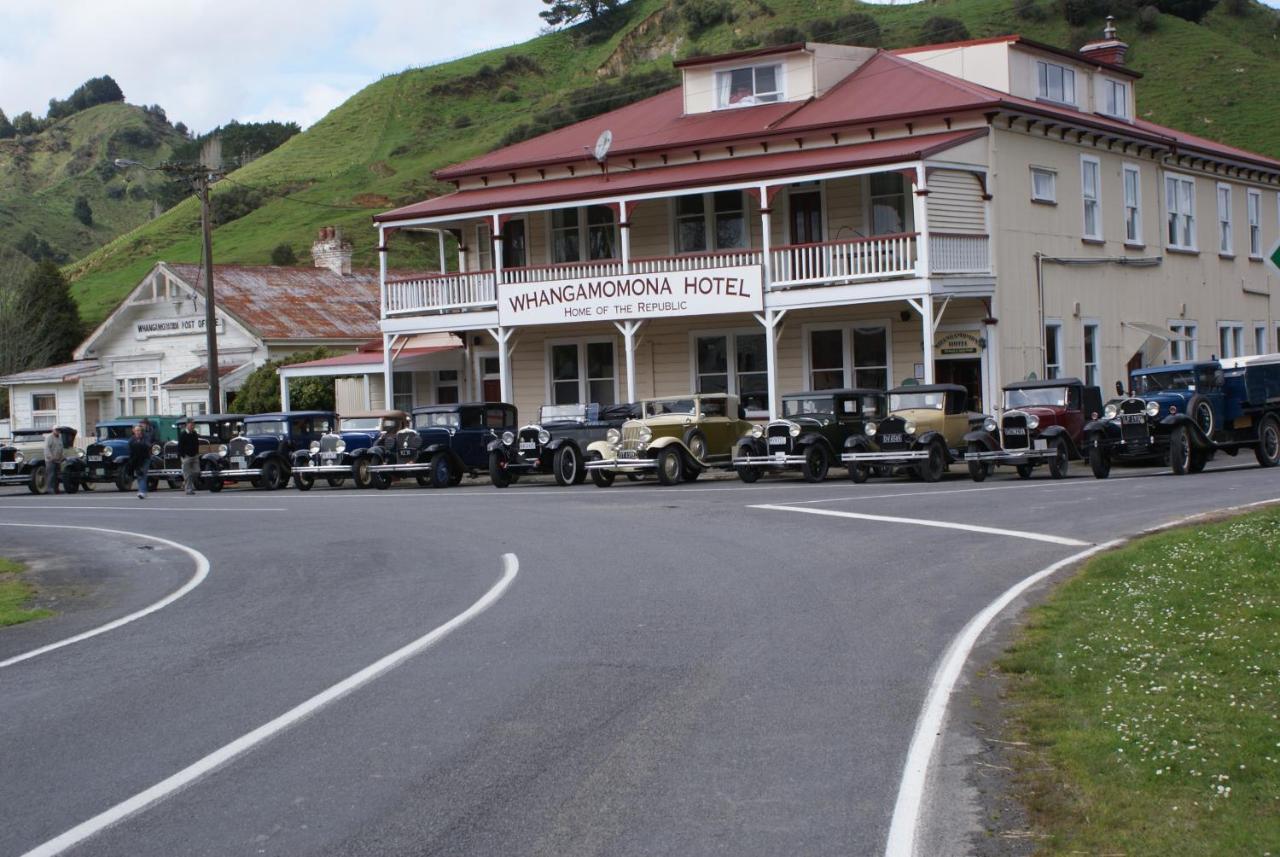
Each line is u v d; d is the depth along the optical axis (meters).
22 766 7.59
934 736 7.54
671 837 6.02
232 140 151.50
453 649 10.45
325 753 7.58
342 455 31.55
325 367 40.44
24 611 14.46
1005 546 14.81
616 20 130.12
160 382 53.19
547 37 133.12
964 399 26.19
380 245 37.28
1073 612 10.77
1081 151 34.41
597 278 33.34
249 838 6.16
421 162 106.31
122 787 7.07
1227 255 41.19
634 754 7.36
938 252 29.38
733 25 110.50
